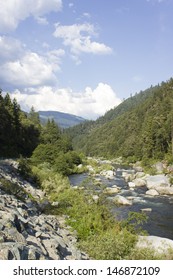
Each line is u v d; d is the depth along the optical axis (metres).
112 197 38.34
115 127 192.50
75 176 58.97
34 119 126.50
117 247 15.95
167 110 115.00
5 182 27.19
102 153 159.50
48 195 33.12
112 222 23.14
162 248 17.08
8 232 11.99
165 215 31.19
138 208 33.81
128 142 128.12
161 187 44.66
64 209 26.44
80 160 84.00
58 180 38.56
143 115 151.88
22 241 12.12
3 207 16.23
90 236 18.91
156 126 95.75
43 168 50.53
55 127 97.19
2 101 82.56
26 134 88.81
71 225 22.11
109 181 54.16
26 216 17.84
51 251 13.34
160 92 163.75
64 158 60.97
